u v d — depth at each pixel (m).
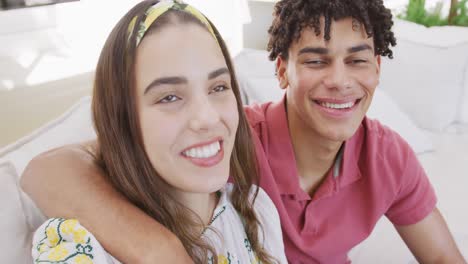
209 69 0.59
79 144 0.80
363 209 0.92
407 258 1.13
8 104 1.24
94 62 1.44
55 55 1.34
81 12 1.39
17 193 0.75
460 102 1.81
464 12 1.87
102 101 0.64
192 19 0.61
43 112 1.32
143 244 0.57
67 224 0.59
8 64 1.23
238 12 1.88
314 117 0.82
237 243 0.78
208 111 0.59
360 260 1.13
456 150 1.64
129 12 0.61
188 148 0.60
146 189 0.65
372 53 0.80
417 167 0.95
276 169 0.90
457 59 1.69
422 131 1.71
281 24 0.83
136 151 0.64
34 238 0.62
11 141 1.24
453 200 1.34
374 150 0.90
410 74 1.74
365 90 0.81
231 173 0.81
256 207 0.85
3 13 1.21
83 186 0.66
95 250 0.57
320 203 0.90
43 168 0.70
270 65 1.57
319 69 0.79
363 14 0.75
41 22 1.30
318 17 0.76
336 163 0.90
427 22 1.91
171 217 0.67
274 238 0.84
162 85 0.58
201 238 0.72
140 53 0.58
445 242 1.00
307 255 0.93
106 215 0.61
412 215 0.97
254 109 0.97
